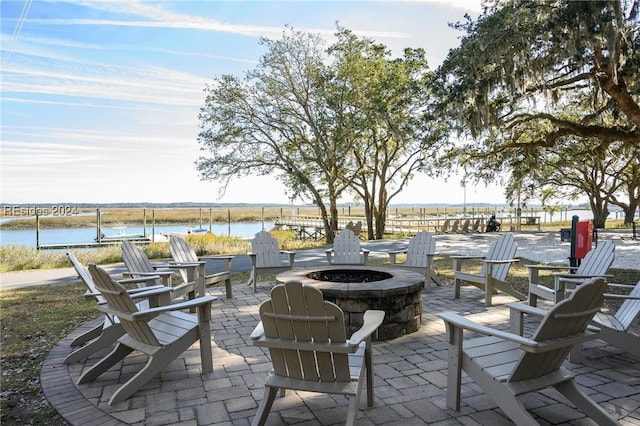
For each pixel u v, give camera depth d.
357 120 16.62
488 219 23.42
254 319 4.73
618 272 7.63
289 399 2.68
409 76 16.45
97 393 2.79
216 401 2.65
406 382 2.93
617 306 5.09
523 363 2.09
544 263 8.96
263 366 3.27
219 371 3.17
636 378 2.96
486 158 12.75
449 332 2.51
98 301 3.21
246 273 8.35
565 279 3.81
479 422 2.34
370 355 2.53
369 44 17.17
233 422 2.38
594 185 21.97
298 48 17.00
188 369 3.21
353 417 2.07
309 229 25.08
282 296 2.11
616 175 20.97
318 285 4.14
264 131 17.80
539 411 2.46
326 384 2.19
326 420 2.40
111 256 11.13
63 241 18.03
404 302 4.05
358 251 6.60
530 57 7.60
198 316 3.08
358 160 18.75
